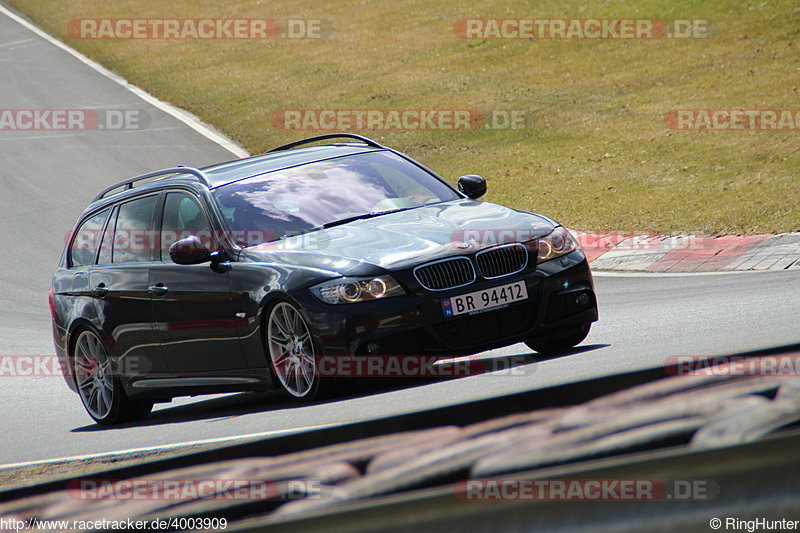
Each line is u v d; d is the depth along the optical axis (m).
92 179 74.00
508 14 117.44
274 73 109.38
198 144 83.19
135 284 23.77
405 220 21.84
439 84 95.38
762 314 23.14
